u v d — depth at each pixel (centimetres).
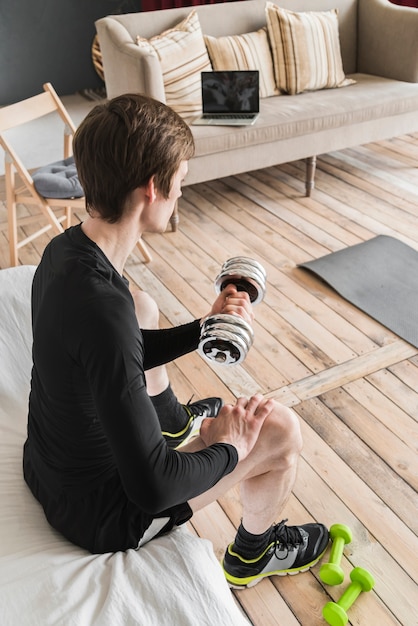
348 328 252
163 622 108
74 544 124
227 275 138
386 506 181
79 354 100
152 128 102
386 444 200
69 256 106
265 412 127
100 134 101
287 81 369
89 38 512
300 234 321
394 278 280
